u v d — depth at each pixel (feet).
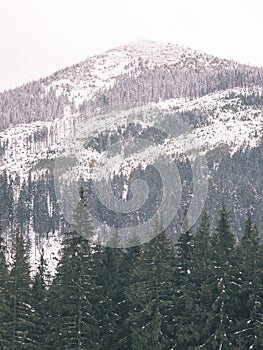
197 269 238.48
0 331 234.99
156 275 234.58
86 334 230.48
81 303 230.48
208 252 238.89
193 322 228.22
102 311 240.73
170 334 235.20
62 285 236.63
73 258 231.50
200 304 232.73
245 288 224.94
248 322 222.07
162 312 236.22
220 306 223.30
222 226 237.45
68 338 229.86
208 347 221.46
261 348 219.00
